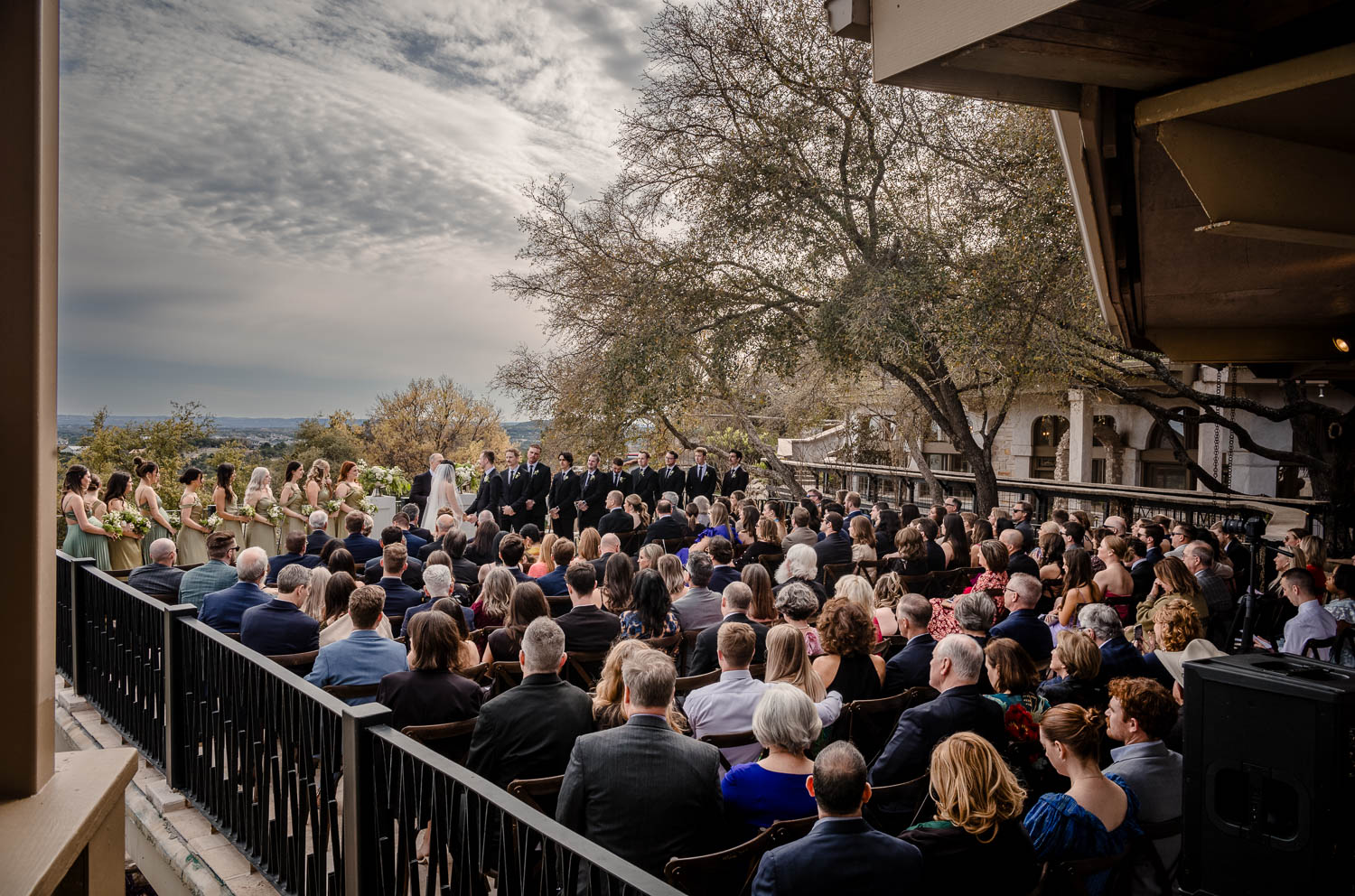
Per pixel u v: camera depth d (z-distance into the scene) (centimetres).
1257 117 258
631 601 557
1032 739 342
